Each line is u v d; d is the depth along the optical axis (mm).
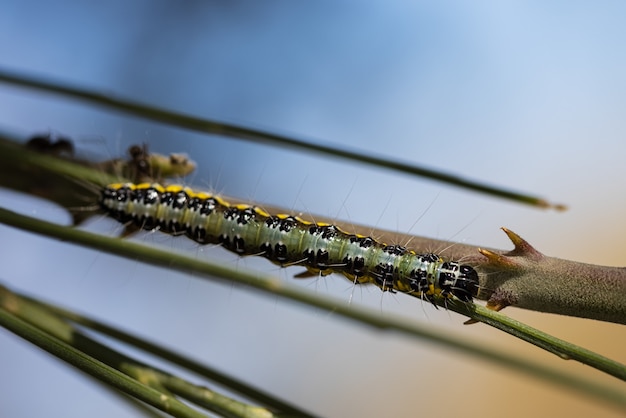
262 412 160
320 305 167
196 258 162
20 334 157
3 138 189
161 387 161
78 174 179
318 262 181
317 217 185
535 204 167
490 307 163
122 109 173
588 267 161
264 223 184
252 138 172
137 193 187
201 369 164
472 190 168
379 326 168
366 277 179
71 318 168
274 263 184
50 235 161
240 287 168
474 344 166
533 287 161
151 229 189
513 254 163
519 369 162
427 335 166
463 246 174
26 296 169
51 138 188
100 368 156
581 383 154
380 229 181
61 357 156
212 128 172
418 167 169
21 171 186
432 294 171
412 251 176
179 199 187
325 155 170
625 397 152
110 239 161
